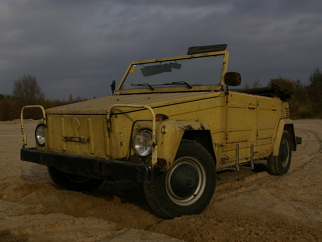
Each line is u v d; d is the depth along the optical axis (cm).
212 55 536
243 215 403
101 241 327
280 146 654
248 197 489
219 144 477
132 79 592
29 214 414
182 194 397
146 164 352
